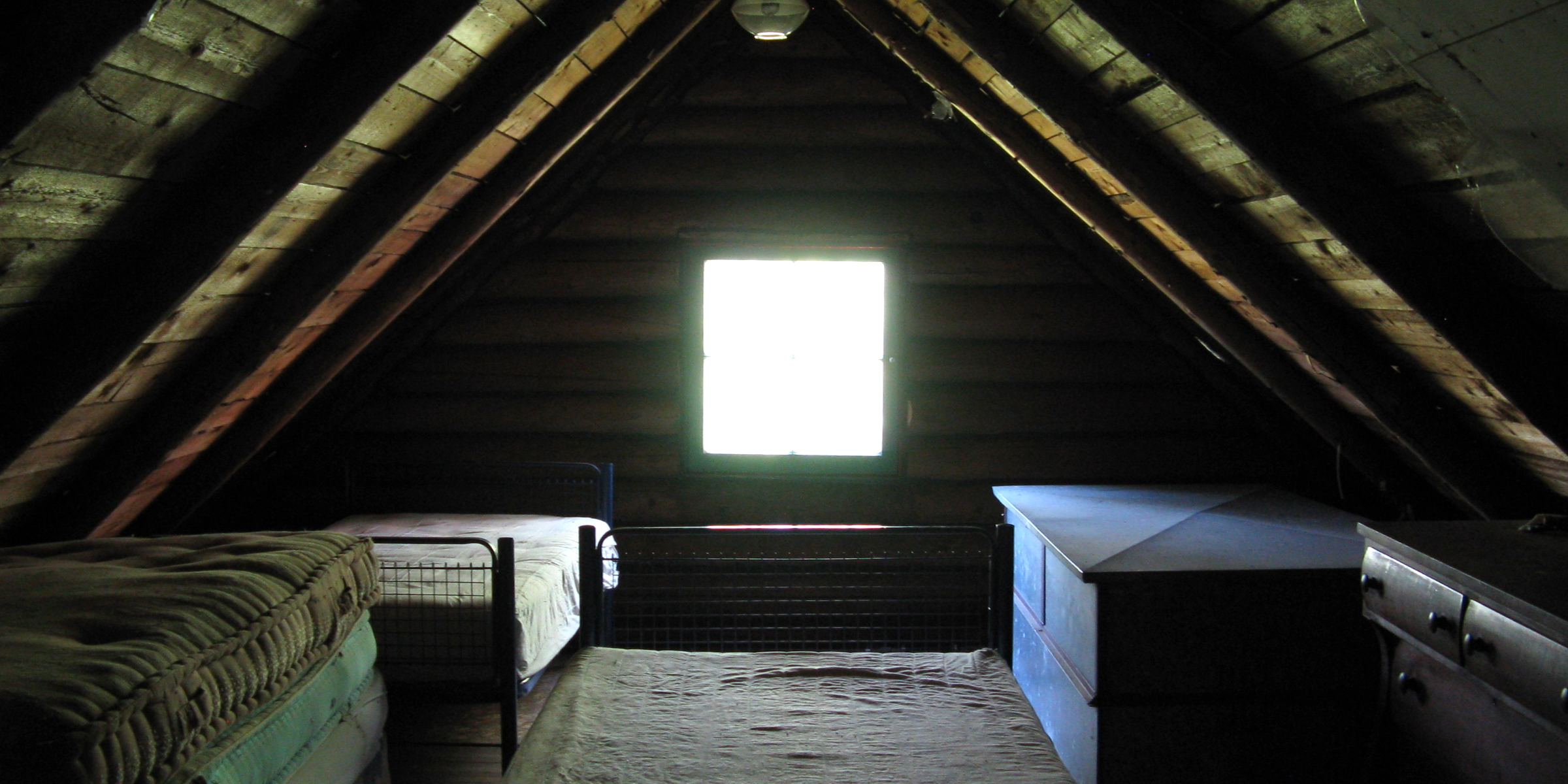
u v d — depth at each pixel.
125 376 2.46
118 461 2.81
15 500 2.64
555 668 4.09
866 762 2.12
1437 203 1.92
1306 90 1.90
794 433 4.46
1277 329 3.05
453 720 3.62
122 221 2.04
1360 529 2.38
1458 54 1.41
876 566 4.43
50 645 1.69
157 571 2.19
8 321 2.07
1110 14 1.97
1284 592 2.62
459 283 4.30
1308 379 3.34
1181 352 4.30
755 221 4.33
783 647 4.43
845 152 4.32
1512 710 1.90
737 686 2.55
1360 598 2.61
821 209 4.34
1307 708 2.64
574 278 4.36
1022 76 2.51
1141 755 2.66
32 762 1.42
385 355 4.34
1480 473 2.67
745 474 4.47
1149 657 2.62
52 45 1.50
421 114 2.42
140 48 1.60
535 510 4.45
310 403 4.24
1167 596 2.62
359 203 2.63
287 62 1.94
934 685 2.56
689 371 4.41
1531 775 1.84
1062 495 3.74
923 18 2.89
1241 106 1.98
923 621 4.45
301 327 3.07
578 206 4.36
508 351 4.42
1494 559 2.02
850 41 4.17
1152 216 2.93
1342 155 1.99
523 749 2.18
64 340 2.24
